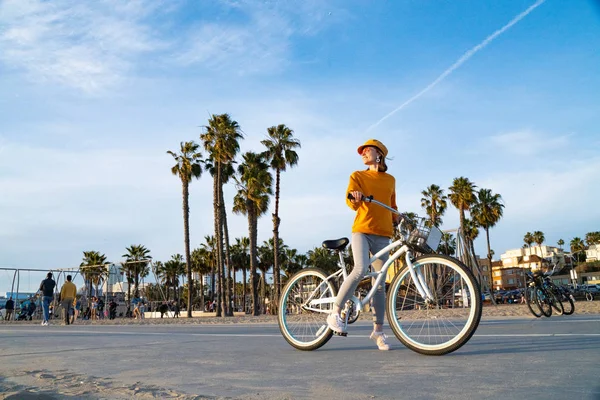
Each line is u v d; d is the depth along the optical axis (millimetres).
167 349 4605
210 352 4270
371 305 4098
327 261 41906
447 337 3637
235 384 2758
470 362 3146
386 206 3986
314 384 2670
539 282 9961
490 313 11977
